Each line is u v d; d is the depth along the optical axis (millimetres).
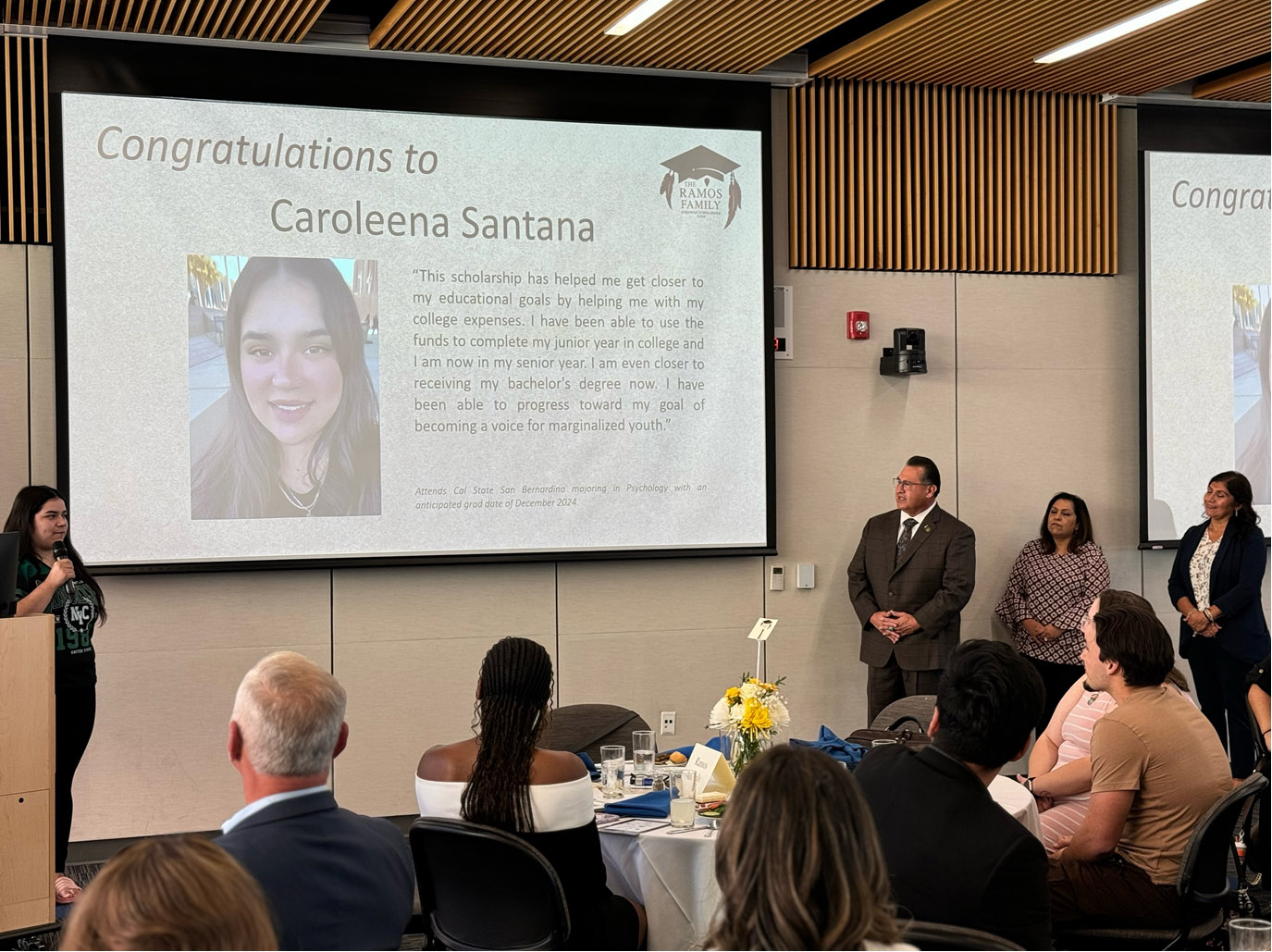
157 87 5582
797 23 5535
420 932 4574
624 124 6176
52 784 4145
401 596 6004
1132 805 3441
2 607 4191
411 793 6000
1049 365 6879
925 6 5500
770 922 1578
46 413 5559
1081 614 6352
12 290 5504
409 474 5930
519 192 6059
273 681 2111
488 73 6012
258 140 5719
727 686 6457
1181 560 6320
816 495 6566
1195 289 6945
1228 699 6070
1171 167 6918
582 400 6152
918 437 6699
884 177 6629
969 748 2498
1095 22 5660
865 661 6211
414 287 5934
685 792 3482
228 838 2037
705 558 6344
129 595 5652
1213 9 5520
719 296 6312
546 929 2959
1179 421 6922
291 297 5770
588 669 6266
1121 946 3354
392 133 5895
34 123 5484
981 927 2332
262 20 5359
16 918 4070
